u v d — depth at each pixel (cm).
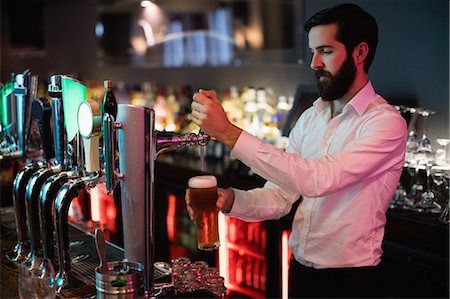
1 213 268
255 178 343
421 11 314
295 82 396
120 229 411
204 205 176
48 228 187
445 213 262
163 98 476
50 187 185
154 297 172
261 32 413
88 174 182
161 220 403
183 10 476
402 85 326
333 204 217
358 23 208
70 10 609
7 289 182
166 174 403
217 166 390
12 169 302
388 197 216
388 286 266
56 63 641
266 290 328
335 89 213
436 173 274
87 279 186
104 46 564
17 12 675
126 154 169
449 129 305
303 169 192
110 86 169
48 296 176
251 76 431
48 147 200
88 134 170
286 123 350
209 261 385
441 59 306
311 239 225
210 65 461
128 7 528
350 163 196
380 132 203
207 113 185
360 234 213
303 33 383
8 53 696
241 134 191
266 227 321
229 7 435
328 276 222
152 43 513
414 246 259
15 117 231
